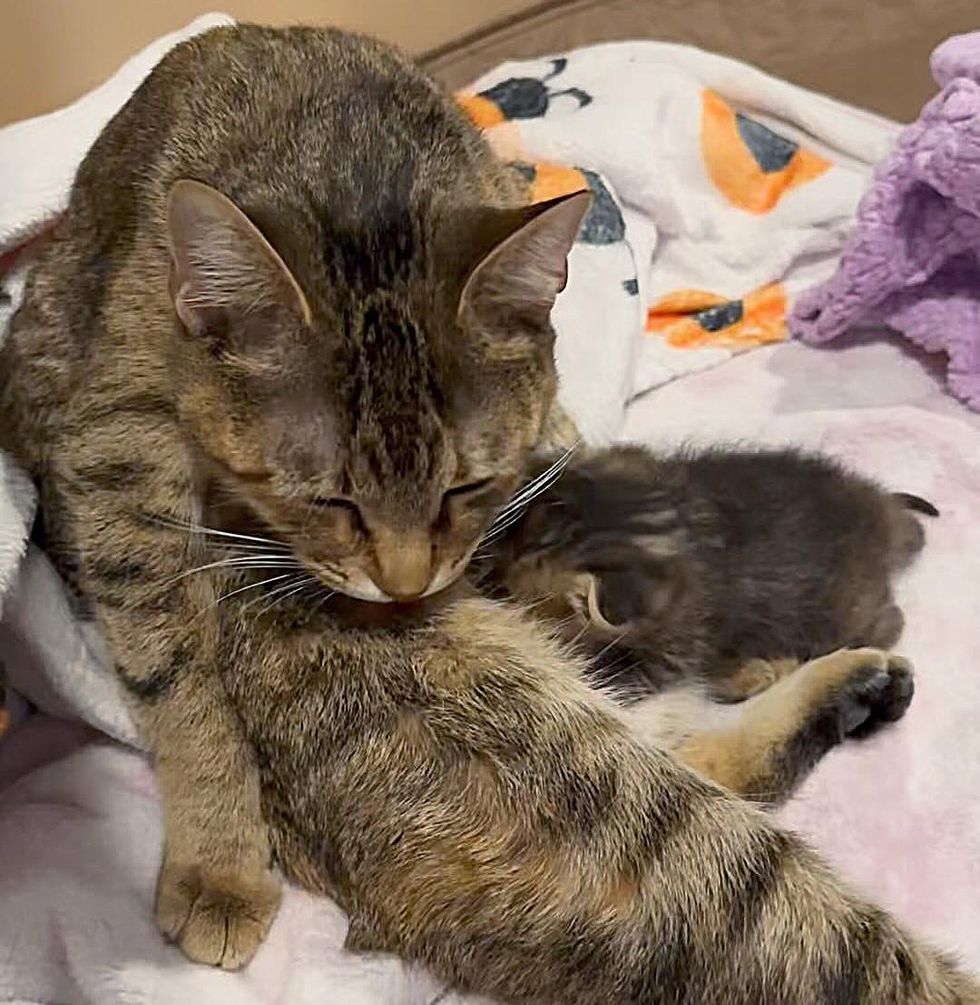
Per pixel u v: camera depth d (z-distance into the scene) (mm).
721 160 650
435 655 418
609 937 392
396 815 406
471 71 748
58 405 431
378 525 386
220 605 426
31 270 473
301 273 372
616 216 623
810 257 657
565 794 402
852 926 391
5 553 405
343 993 404
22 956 413
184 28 596
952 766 465
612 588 443
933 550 529
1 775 474
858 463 561
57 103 604
